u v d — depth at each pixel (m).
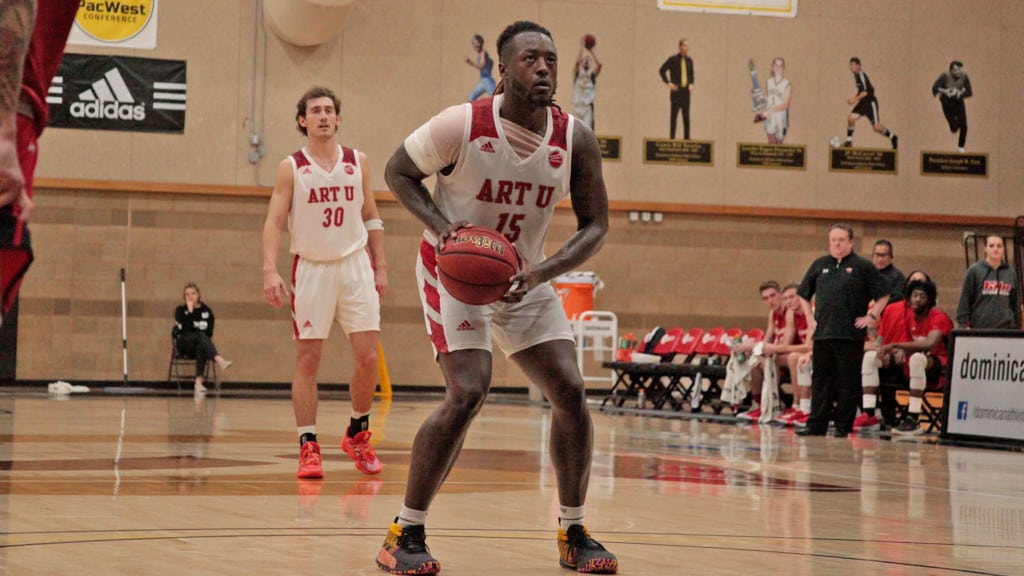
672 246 31.09
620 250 30.92
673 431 16.86
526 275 5.08
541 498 7.91
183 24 29.09
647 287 31.02
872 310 17.02
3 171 2.99
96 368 28.92
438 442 5.11
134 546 5.37
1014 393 14.62
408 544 5.06
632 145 30.89
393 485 8.64
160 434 13.73
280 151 29.52
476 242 5.06
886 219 31.58
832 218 31.45
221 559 5.07
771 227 31.39
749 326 31.28
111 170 28.88
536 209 5.41
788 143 31.34
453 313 5.32
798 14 31.36
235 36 29.27
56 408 19.44
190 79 29.16
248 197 29.55
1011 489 9.52
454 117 5.23
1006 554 5.83
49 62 3.46
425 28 30.11
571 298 27.11
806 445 14.62
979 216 31.88
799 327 20.14
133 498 7.34
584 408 5.28
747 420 20.11
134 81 28.91
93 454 10.70
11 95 3.02
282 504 7.27
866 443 15.40
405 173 5.34
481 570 5.11
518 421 18.41
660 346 24.47
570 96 30.62
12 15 2.98
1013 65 32.00
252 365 29.56
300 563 5.06
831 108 31.45
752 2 31.19
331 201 9.91
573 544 5.22
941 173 31.78
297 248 9.81
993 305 19.09
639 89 30.92
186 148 29.16
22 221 3.20
